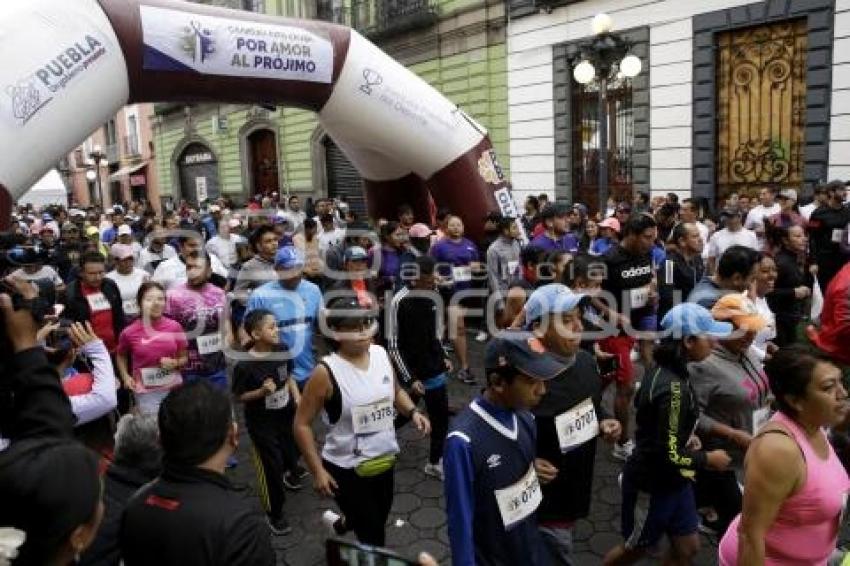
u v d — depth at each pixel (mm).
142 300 4312
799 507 2102
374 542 3141
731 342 2930
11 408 2121
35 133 5125
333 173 18688
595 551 3582
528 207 9836
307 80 7043
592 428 2828
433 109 7848
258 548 1668
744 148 9969
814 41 8891
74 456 1360
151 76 6035
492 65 13188
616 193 11648
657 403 2711
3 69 4980
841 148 8859
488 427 2252
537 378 2162
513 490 2279
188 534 1621
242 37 6469
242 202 22266
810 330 4102
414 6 14484
